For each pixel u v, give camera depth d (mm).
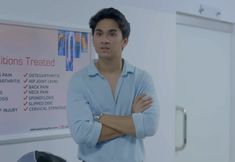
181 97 2998
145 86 1484
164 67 2721
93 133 1376
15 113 1896
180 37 2955
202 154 3262
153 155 2643
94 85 1431
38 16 1990
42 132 1994
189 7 2936
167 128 2756
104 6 2295
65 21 2104
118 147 1397
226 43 3484
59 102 2064
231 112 3596
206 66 3252
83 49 2164
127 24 1460
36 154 1528
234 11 3453
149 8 2596
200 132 3221
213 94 3357
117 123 1397
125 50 2426
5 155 1864
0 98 1846
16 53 1898
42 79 1996
